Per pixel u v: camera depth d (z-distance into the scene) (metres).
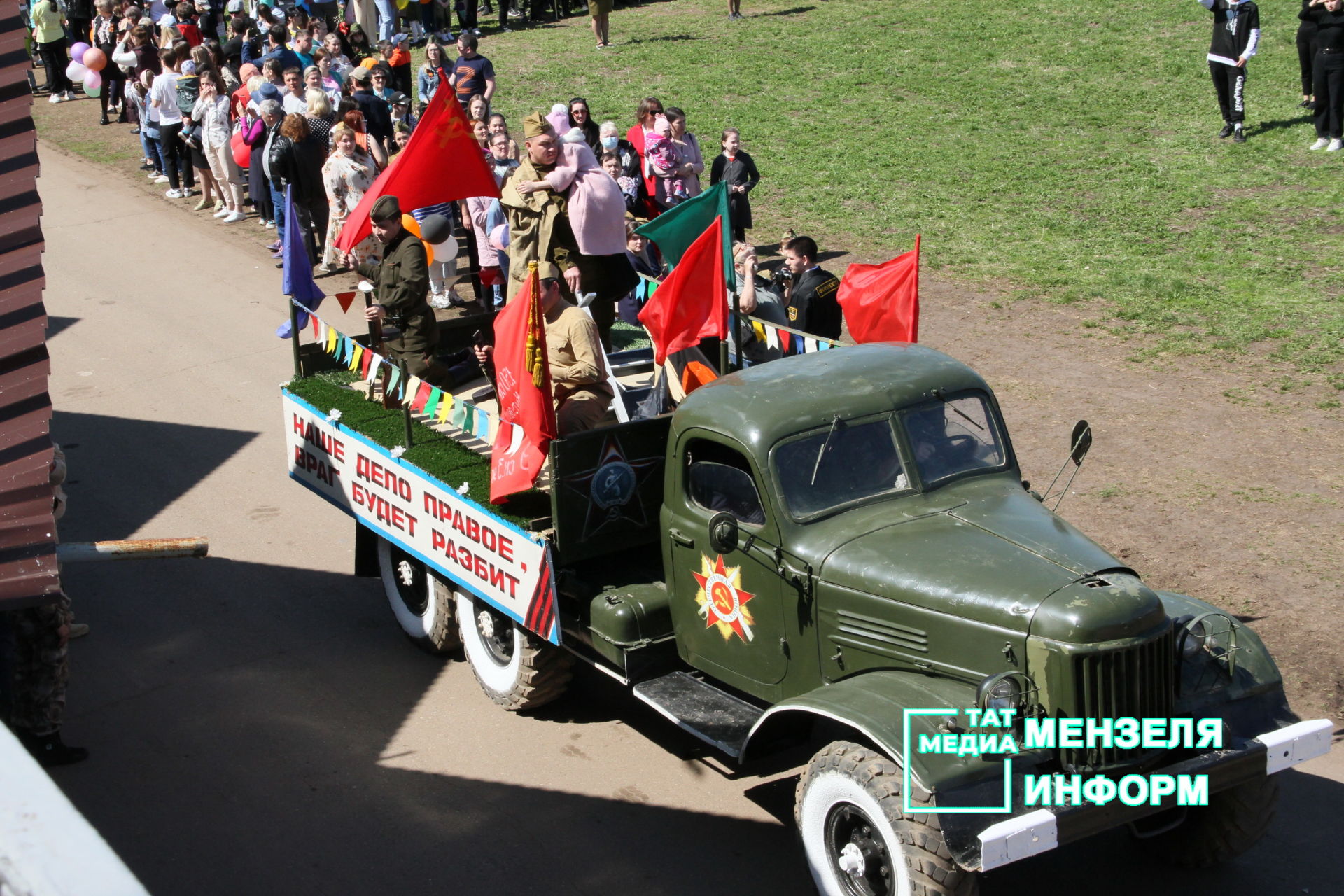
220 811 6.60
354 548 9.84
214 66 17.98
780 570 5.88
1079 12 25.05
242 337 14.16
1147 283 13.64
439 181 8.39
